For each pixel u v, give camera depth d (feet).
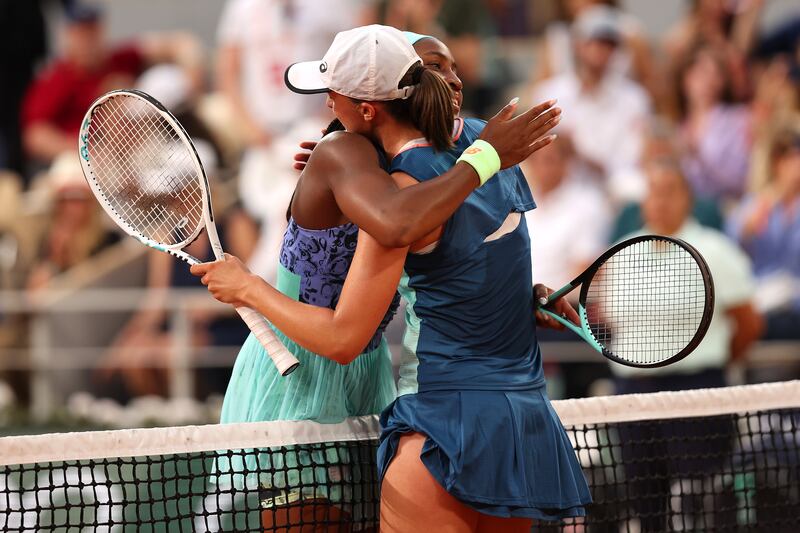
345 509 38.29
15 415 91.45
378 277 32.12
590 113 99.50
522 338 34.40
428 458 32.50
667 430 56.13
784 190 96.37
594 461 65.57
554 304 36.83
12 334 96.58
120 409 94.43
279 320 33.42
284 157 99.66
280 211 97.96
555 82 101.81
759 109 101.86
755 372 90.53
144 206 39.78
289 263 35.76
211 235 35.96
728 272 76.54
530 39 106.01
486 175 31.65
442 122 32.76
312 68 35.24
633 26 103.04
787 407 44.80
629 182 96.27
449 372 33.19
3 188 100.58
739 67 103.09
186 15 114.11
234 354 94.53
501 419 32.76
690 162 100.63
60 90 108.37
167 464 68.23
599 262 35.14
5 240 99.71
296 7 102.58
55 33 111.86
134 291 96.84
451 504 32.63
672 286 39.70
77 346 96.48
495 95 105.19
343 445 38.14
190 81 106.83
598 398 42.16
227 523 57.52
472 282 33.04
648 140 98.27
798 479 58.23
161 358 95.91
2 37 108.88
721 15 105.50
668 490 54.08
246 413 38.11
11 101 109.29
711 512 49.52
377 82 32.73
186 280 96.68
